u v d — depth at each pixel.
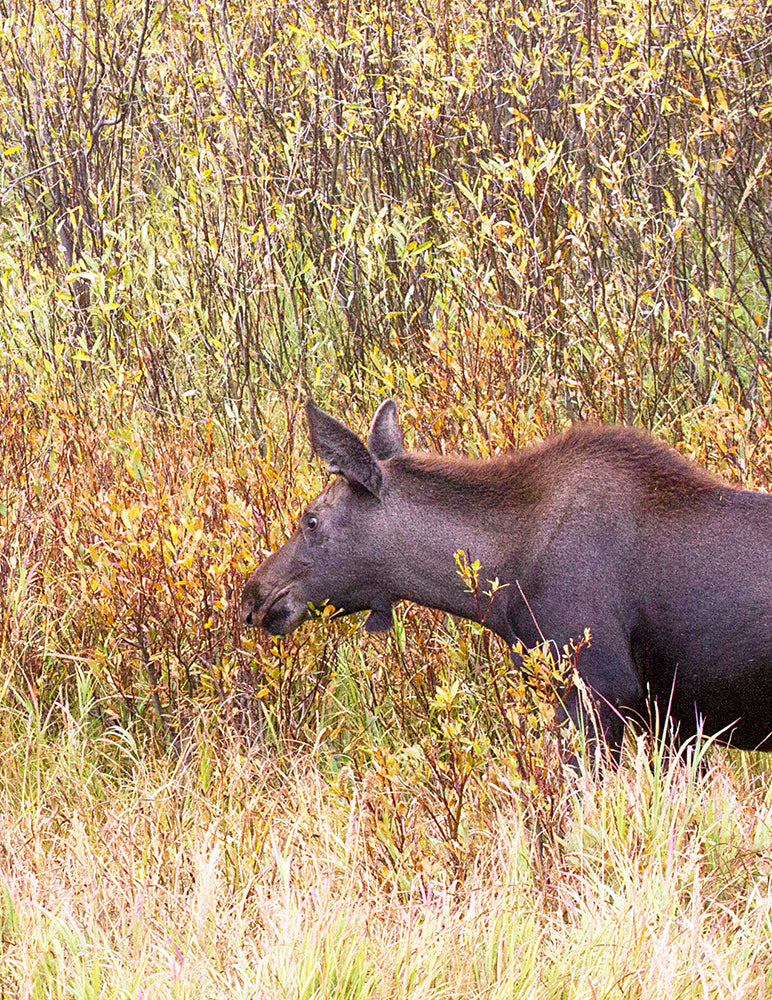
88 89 19.23
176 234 18.17
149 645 12.81
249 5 19.34
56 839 10.62
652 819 9.86
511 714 10.73
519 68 18.19
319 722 12.58
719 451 13.62
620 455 10.79
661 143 17.81
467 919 9.00
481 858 10.05
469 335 14.71
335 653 12.70
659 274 16.39
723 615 10.33
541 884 9.62
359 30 18.86
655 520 10.55
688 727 10.91
